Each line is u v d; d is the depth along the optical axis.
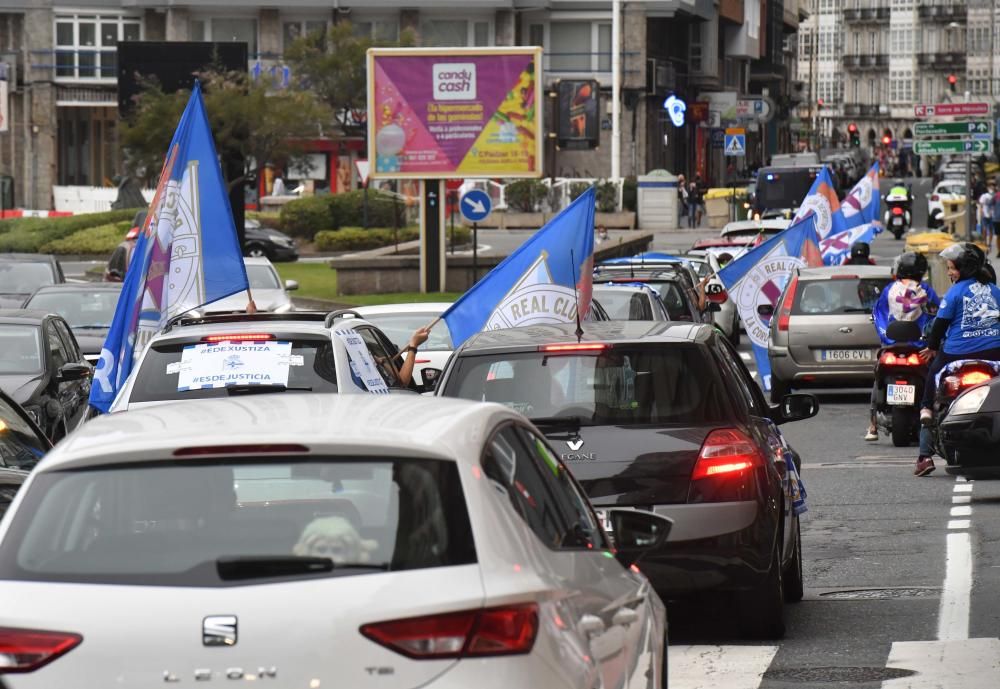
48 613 13.04
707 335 28.94
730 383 28.00
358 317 38.81
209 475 14.09
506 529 13.87
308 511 13.78
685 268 75.44
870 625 28.73
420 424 14.71
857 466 51.56
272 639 12.80
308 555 13.36
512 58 119.75
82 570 13.40
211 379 32.97
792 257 70.12
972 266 44.78
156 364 33.41
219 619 12.84
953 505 43.22
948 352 45.34
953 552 36.16
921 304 56.09
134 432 14.67
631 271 68.50
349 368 33.62
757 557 26.92
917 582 32.91
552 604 13.74
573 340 28.19
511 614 13.08
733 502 26.77
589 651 14.24
